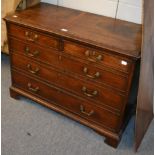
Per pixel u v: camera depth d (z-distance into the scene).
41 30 1.53
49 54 1.62
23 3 1.93
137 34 1.54
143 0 1.29
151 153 1.64
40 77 1.77
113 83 1.45
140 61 1.37
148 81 1.59
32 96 1.91
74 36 1.44
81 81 1.58
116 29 1.59
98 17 1.78
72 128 1.78
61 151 1.60
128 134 1.77
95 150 1.63
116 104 1.51
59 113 1.82
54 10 1.83
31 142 1.65
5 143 1.62
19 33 1.66
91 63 1.47
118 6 1.75
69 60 1.55
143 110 1.63
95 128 1.68
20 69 1.84
